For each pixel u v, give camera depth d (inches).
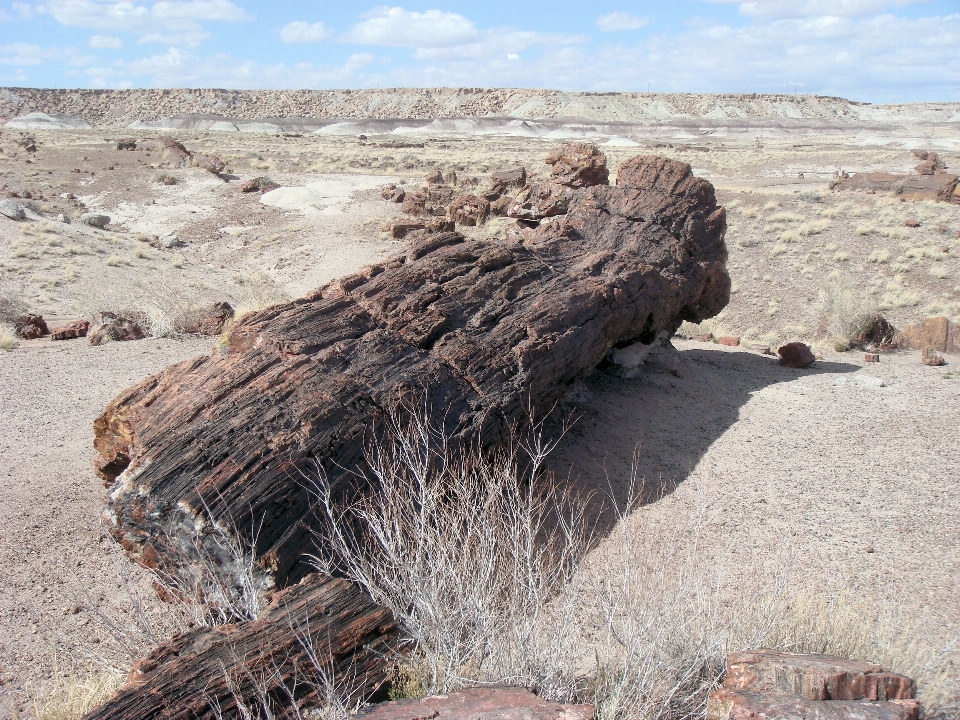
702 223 484.7
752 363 526.9
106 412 235.6
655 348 481.4
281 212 1531.7
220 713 150.8
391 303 292.0
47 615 223.1
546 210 577.9
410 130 5497.1
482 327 307.4
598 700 166.2
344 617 177.9
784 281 954.7
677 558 249.9
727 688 158.6
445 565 193.6
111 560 252.8
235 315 649.0
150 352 534.3
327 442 221.6
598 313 359.3
